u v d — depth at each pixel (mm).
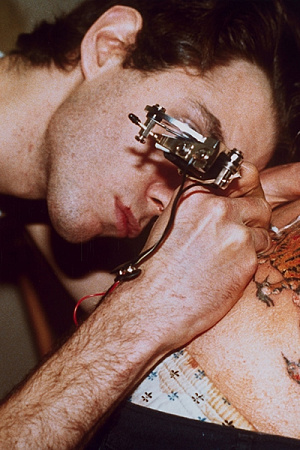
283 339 771
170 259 837
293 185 1102
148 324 802
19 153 1203
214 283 819
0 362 1928
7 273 1811
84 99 1123
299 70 1114
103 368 796
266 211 912
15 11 1737
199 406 773
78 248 1489
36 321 1730
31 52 1234
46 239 1514
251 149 1098
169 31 1095
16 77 1228
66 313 1728
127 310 818
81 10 1277
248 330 795
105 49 1141
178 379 802
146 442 782
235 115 1062
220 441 740
